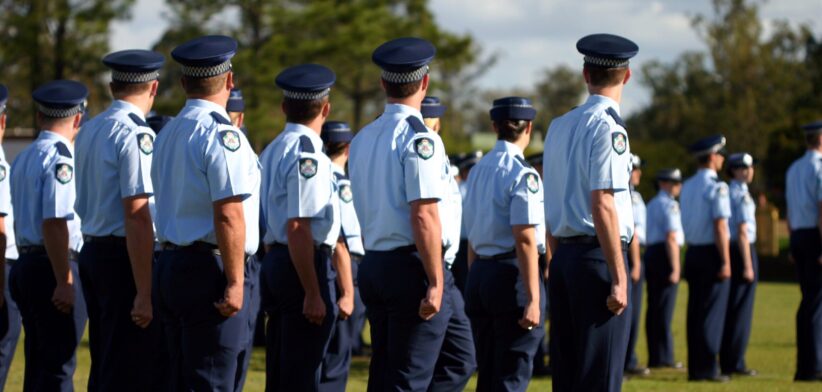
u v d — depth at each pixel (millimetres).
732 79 117938
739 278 26016
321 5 75250
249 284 13031
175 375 12781
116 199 14172
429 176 12992
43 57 78875
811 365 24328
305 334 14805
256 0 75125
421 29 81000
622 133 12758
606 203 12625
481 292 15367
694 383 24375
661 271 27438
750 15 118312
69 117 15945
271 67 73000
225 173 12227
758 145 114000
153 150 12938
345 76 79062
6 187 15836
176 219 12539
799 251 24219
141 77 14375
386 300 13406
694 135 121438
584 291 12984
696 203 24781
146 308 13711
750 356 30359
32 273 15773
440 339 13578
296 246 14344
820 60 113750
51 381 15852
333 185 14820
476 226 15500
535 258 14961
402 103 13602
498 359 15336
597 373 12977
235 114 17734
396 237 13305
